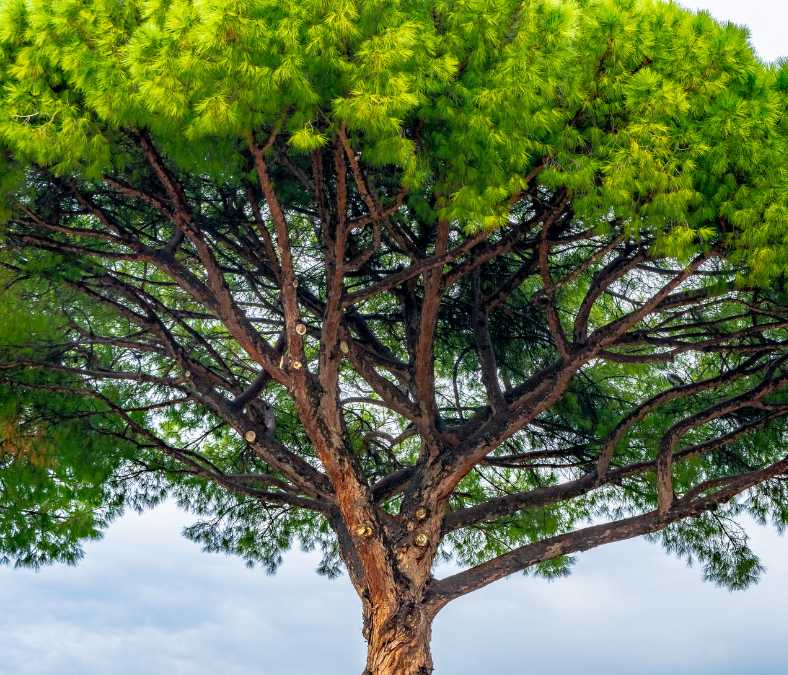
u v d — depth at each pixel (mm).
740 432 11383
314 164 9000
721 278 9734
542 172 8547
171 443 14828
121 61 7379
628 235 8805
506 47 7809
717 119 8344
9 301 10820
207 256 9508
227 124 7219
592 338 10172
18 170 8492
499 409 10875
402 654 10398
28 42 7879
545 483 14766
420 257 9617
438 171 8508
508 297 12266
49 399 11688
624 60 8516
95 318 12594
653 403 11258
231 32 6977
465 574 10945
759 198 8398
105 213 10031
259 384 11086
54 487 13148
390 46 7246
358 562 11281
